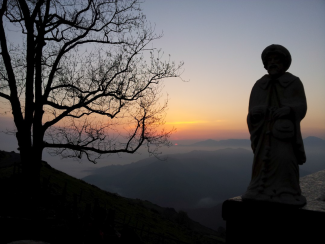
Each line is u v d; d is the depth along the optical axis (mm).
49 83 16391
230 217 5309
